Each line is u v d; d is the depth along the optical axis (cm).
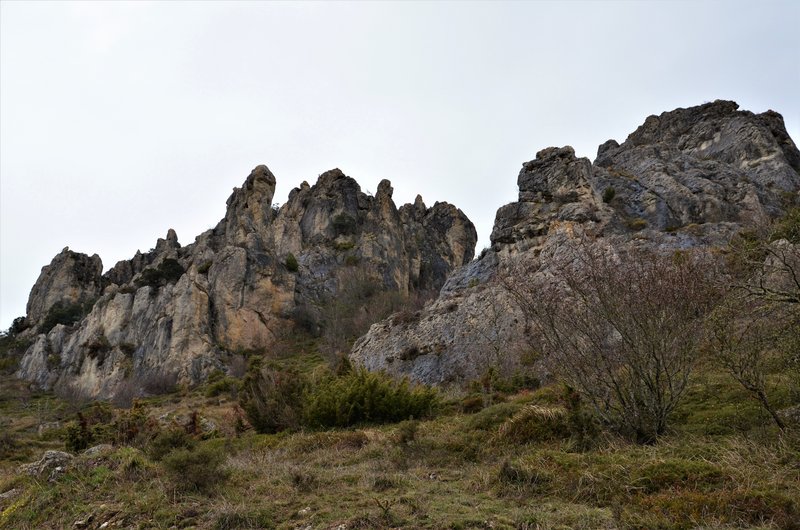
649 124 6278
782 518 530
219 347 5059
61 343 6103
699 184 3697
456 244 8769
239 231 6181
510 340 2456
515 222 3662
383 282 6788
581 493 696
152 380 4512
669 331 902
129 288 6016
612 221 3334
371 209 7738
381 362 3134
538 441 998
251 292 5550
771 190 4175
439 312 3130
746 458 716
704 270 980
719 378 1105
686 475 674
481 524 598
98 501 796
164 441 1034
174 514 702
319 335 5603
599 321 970
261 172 7012
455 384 2489
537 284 1196
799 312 784
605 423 965
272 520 672
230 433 1930
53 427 3328
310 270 6744
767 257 923
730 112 5803
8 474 1059
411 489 783
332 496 754
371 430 1464
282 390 1833
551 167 3838
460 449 1055
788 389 896
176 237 8800
